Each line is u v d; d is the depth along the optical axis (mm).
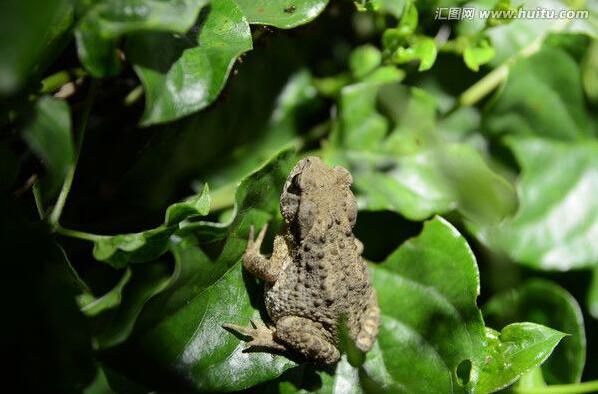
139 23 286
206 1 289
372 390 328
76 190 328
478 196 351
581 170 363
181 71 298
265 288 328
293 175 333
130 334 304
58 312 289
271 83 357
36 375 286
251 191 315
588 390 338
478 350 325
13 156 296
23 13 270
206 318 314
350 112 354
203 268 310
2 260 285
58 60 310
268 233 333
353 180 350
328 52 366
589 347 359
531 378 340
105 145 332
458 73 363
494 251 352
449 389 325
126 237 300
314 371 326
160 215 334
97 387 294
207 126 341
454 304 330
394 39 348
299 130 361
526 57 360
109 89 325
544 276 357
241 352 315
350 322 328
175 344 309
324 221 330
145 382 304
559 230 358
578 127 364
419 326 333
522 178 363
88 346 292
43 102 290
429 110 356
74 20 288
